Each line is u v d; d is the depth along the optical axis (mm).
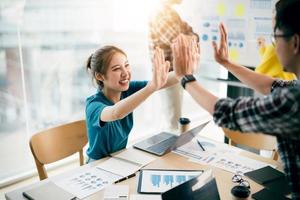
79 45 2869
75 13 2762
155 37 2752
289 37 745
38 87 2729
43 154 1606
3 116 2643
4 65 2477
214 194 1065
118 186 1252
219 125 840
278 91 727
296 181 815
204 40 2662
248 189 1143
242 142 1834
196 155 1539
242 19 2420
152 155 1543
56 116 2910
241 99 797
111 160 1497
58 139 1687
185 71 1042
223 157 1518
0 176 2598
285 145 800
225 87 2826
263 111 720
